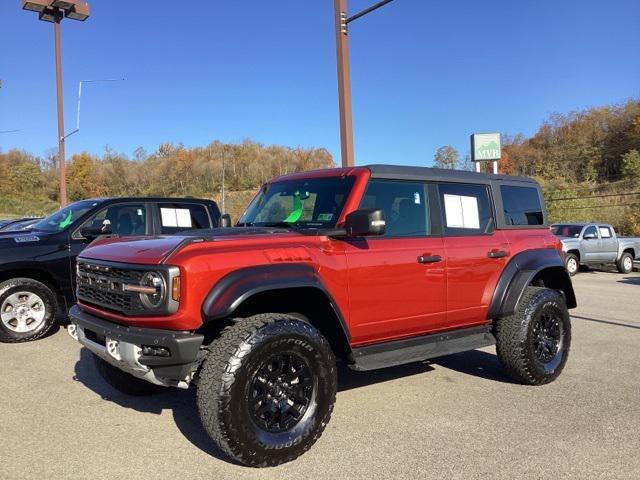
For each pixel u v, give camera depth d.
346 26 10.93
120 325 3.91
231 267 3.72
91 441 4.15
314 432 3.85
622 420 4.62
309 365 3.85
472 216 5.39
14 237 7.41
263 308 4.13
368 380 5.80
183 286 3.55
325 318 4.25
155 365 3.62
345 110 10.95
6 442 4.12
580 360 6.64
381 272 4.48
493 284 5.35
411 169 5.03
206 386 3.53
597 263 19.03
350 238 4.39
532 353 5.43
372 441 4.18
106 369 4.94
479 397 5.23
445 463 3.79
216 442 3.56
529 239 5.77
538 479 3.56
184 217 8.52
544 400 5.15
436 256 4.87
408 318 4.70
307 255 4.05
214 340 3.73
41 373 5.93
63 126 23.20
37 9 22.23
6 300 7.17
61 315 7.62
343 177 4.75
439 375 6.01
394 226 4.76
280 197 5.12
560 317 5.71
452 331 5.18
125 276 3.88
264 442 3.61
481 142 18.52
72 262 7.57
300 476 3.59
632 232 26.70
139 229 8.10
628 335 8.12
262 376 3.69
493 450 4.01
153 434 4.29
